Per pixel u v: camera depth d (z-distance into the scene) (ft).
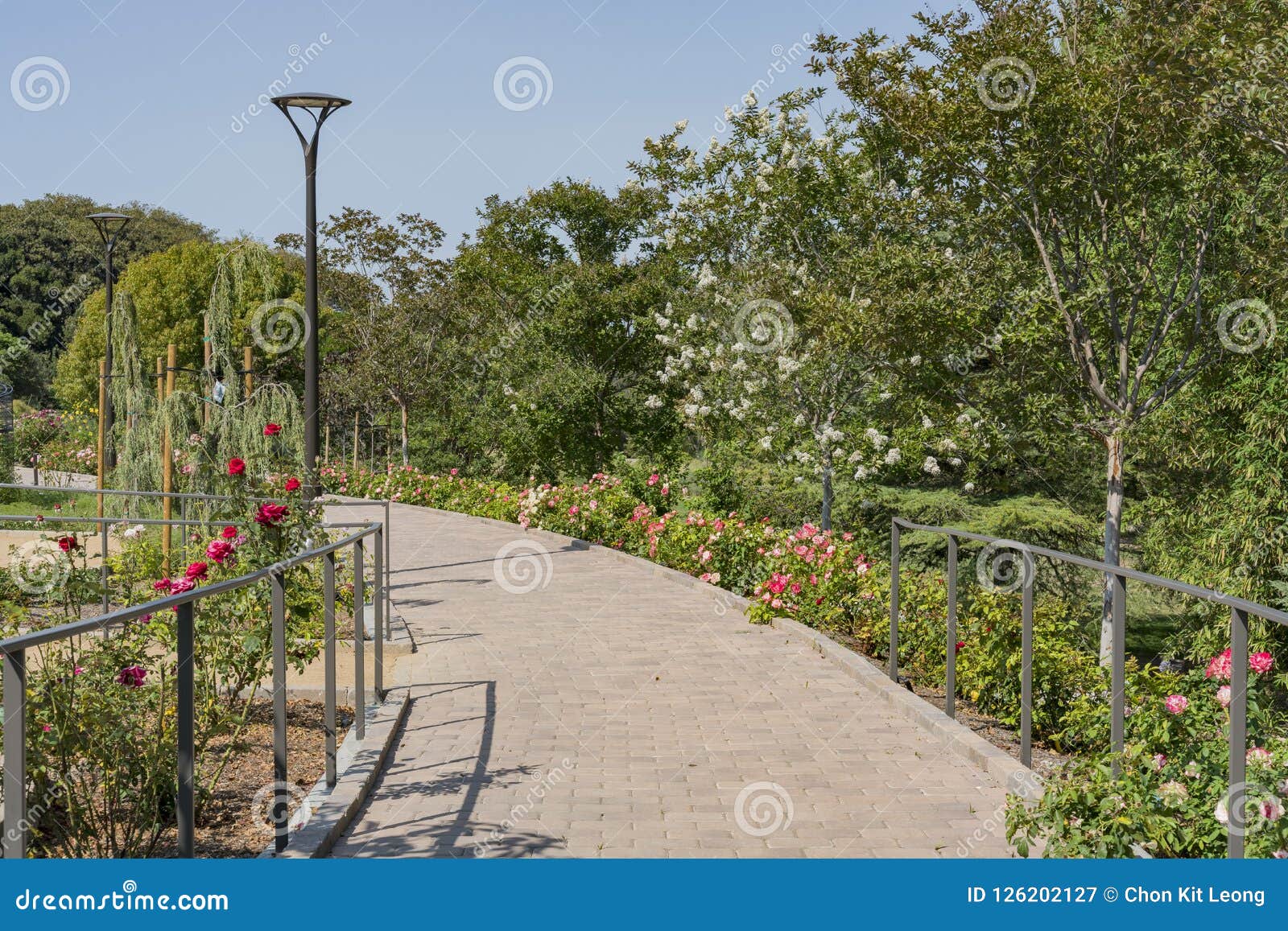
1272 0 34.86
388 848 16.37
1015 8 39.24
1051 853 14.92
